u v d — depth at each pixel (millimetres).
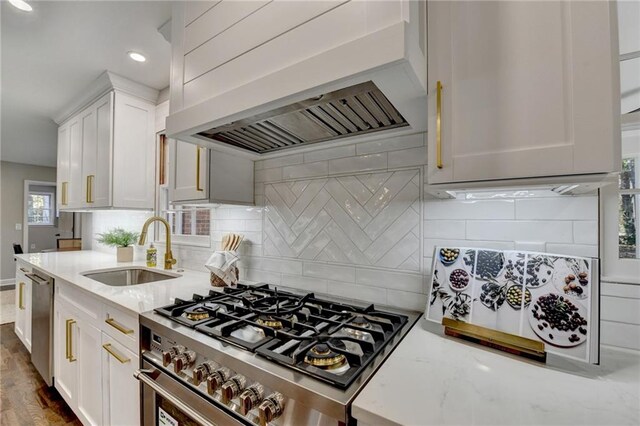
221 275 1508
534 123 673
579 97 632
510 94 699
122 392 1215
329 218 1395
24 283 2561
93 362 1437
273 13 903
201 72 1112
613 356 790
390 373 691
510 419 534
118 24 1616
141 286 1592
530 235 962
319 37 802
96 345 1416
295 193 1519
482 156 727
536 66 674
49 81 2250
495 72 718
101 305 1394
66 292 1751
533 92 675
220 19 1056
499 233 1009
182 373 934
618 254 867
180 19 1222
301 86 813
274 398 703
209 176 1458
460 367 719
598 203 885
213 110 1039
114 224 3006
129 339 1180
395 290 1208
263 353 776
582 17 635
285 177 1561
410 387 634
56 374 1852
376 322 989
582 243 897
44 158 5215
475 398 596
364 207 1295
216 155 1488
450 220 1097
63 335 1763
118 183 2215
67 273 1885
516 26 699
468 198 1064
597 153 616
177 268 2156
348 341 873
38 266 2158
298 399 658
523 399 595
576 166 632
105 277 2070
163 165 2461
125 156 2258
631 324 832
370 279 1270
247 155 1558
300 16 841
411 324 1005
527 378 674
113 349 1272
